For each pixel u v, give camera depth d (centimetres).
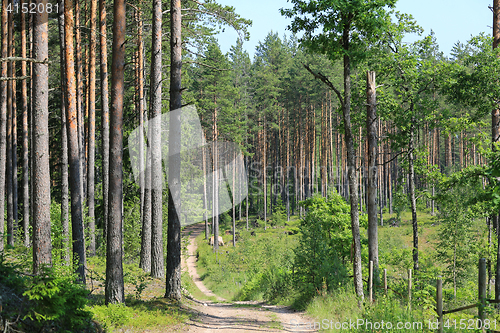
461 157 5559
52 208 1556
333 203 1872
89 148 2227
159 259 1745
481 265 661
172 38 1362
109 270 1066
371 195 1553
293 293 1795
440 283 728
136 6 2134
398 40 1964
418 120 1995
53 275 614
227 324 1098
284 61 6438
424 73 1981
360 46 1223
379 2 1130
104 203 2188
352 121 2002
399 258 1836
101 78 2028
